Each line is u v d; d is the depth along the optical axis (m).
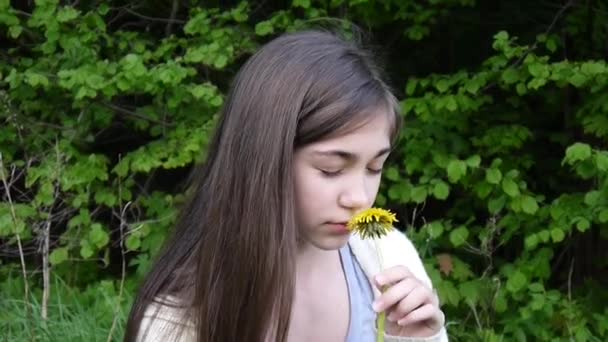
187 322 1.38
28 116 4.40
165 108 4.33
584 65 3.73
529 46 4.18
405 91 4.31
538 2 4.56
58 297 3.64
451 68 4.68
